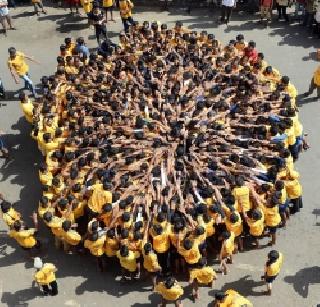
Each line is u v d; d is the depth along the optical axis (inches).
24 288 667.4
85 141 727.1
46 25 1096.2
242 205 659.4
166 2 1115.3
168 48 885.8
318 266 670.5
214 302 640.4
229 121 753.6
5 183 796.0
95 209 662.5
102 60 863.7
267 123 743.1
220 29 1059.9
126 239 636.1
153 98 795.4
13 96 938.7
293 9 1101.7
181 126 745.6
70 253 698.2
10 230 677.3
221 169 692.7
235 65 834.2
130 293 656.4
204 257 647.8
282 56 990.4
